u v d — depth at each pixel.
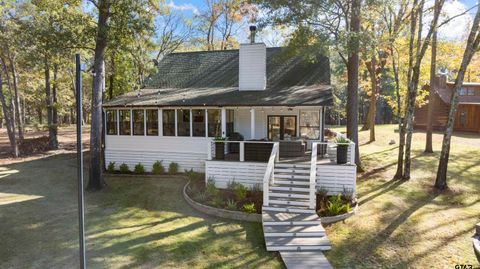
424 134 27.12
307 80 16.95
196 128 15.76
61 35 12.84
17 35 16.33
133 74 22.91
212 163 13.06
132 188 13.58
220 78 18.75
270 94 15.49
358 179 14.35
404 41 17.58
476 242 6.98
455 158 17.53
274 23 14.09
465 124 28.78
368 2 12.81
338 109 43.22
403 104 22.84
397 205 10.97
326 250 7.98
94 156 13.33
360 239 8.55
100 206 11.35
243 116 16.75
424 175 14.53
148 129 16.39
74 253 7.78
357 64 15.42
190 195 12.15
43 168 17.55
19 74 26.14
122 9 12.74
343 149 12.02
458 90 12.11
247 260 7.55
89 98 42.28
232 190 12.53
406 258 7.53
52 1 13.80
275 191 11.24
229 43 33.16
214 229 9.32
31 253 7.78
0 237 8.69
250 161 12.93
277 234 8.51
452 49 18.98
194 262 7.40
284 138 15.34
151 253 7.79
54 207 11.21
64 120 53.03
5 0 17.91
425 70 20.80
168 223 9.77
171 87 19.00
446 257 7.53
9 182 14.59
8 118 20.86
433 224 9.35
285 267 7.24
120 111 16.64
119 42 13.48
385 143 23.23
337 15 13.69
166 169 16.19
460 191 12.20
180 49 33.78
